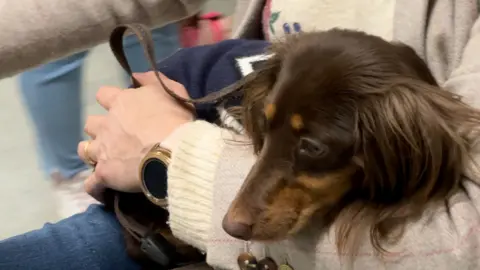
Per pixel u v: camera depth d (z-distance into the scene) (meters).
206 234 0.85
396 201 0.76
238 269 0.82
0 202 1.67
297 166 0.78
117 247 1.04
